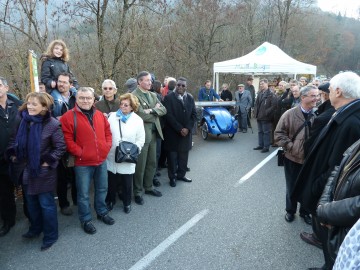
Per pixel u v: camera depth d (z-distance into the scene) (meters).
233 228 3.84
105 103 4.57
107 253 3.27
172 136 5.20
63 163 3.72
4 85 3.54
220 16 16.89
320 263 3.14
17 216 4.14
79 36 9.42
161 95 6.59
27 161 3.22
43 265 3.07
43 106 3.22
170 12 11.03
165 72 14.31
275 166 6.63
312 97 3.70
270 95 7.81
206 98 11.31
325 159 2.61
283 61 11.55
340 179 1.85
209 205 4.53
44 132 3.23
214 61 18.84
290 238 3.62
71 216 4.14
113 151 4.13
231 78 20.47
